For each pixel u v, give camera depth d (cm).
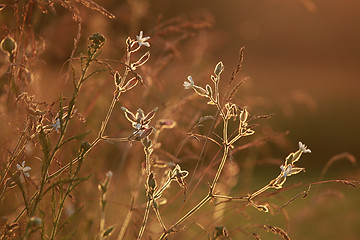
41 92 226
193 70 373
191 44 394
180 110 289
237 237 283
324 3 1942
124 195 288
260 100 355
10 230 165
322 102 1351
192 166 305
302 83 1559
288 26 1744
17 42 197
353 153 1014
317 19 1916
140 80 159
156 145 212
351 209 483
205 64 386
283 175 163
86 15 306
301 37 1859
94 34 152
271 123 607
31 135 173
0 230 168
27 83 191
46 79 255
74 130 263
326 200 357
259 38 1652
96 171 273
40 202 156
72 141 244
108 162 297
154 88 312
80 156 154
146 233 225
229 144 171
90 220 247
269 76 1476
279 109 799
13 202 212
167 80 351
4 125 185
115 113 291
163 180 183
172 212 277
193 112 304
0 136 187
